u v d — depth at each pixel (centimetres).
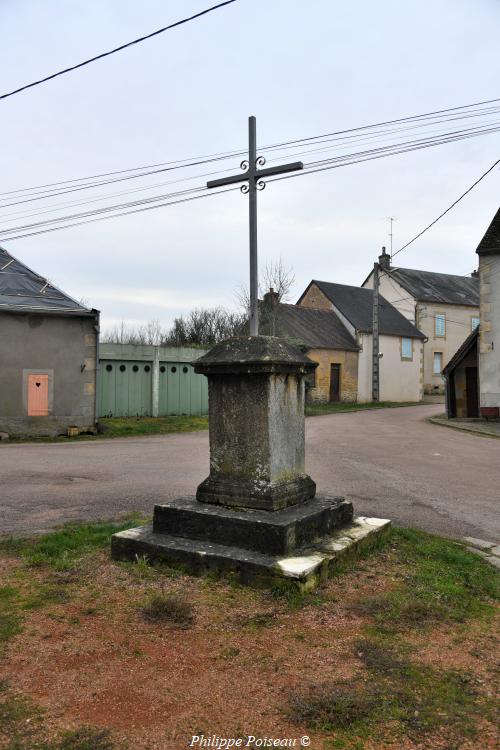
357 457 1190
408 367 3584
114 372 1858
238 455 463
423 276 4219
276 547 412
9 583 410
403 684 285
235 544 429
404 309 3919
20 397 1505
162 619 350
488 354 2080
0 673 287
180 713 257
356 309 3494
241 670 294
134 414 1886
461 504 766
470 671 300
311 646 321
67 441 1454
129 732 243
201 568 416
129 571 427
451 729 249
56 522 608
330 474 965
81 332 1565
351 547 449
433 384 3934
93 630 336
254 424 456
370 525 506
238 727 248
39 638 325
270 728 248
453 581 436
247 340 466
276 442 459
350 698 268
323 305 3562
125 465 1028
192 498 492
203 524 443
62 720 250
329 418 2291
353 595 391
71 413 1555
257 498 449
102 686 278
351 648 320
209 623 346
